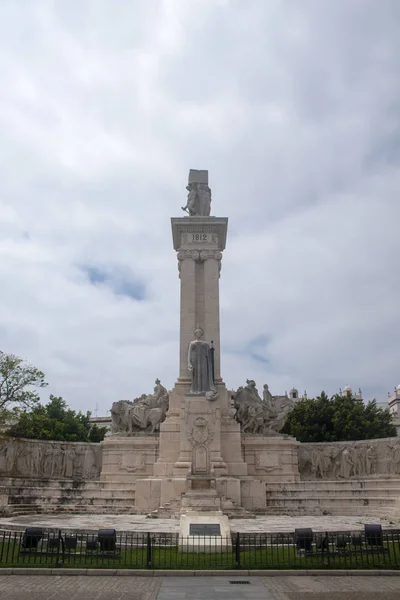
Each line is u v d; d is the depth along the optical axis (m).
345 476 29.80
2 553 13.02
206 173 35.25
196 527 15.49
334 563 12.83
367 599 9.93
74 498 25.44
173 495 24.16
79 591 10.52
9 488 25.19
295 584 11.17
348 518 22.20
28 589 10.67
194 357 27.36
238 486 24.19
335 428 47.84
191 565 12.52
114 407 30.98
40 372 38.88
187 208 34.38
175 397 29.22
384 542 16.34
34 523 18.89
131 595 10.19
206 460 24.41
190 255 32.56
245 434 29.44
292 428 49.03
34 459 29.92
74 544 13.29
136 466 28.66
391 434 49.53
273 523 19.66
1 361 38.06
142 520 20.64
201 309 31.67
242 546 15.09
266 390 31.92
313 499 24.91
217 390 28.52
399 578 11.77
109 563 12.76
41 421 47.69
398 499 23.34
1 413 36.47
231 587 10.87
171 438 27.69
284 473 28.64
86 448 31.58
